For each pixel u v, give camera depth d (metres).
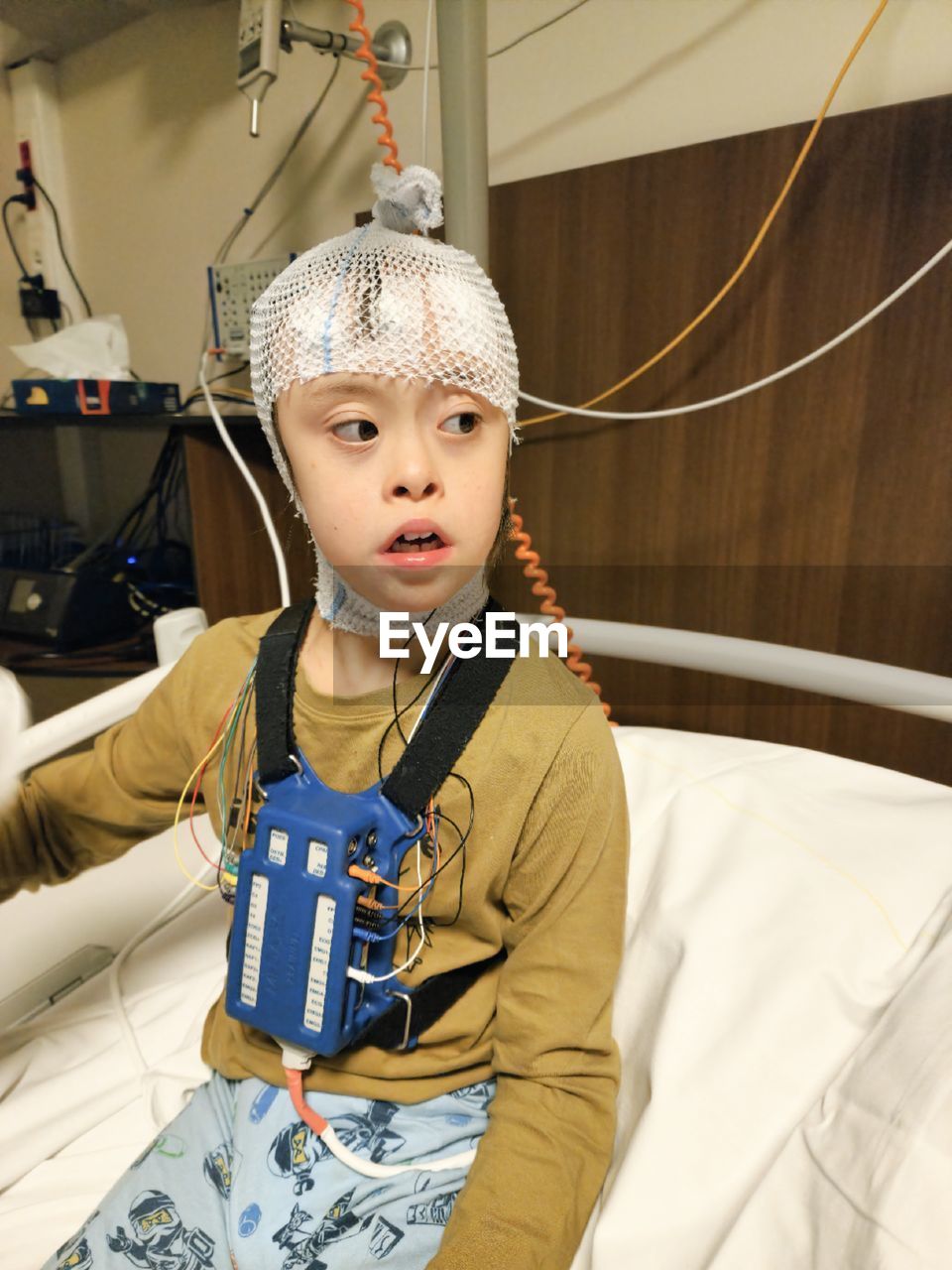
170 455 1.68
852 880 0.64
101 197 1.88
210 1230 0.54
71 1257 0.52
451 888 0.52
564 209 1.07
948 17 0.83
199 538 1.30
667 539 1.09
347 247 0.45
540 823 0.52
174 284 1.79
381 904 0.50
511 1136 0.50
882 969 0.59
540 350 1.13
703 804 0.75
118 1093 0.69
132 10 1.62
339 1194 0.52
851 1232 0.44
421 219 0.46
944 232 0.83
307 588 1.40
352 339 0.42
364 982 0.50
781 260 0.93
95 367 1.45
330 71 1.39
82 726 0.76
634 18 1.04
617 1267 0.49
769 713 1.11
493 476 0.46
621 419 1.08
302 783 0.53
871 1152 0.46
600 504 1.13
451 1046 0.56
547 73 1.13
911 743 1.03
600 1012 0.54
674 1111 0.54
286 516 1.35
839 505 0.96
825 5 0.90
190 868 0.96
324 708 0.54
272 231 1.57
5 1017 0.78
